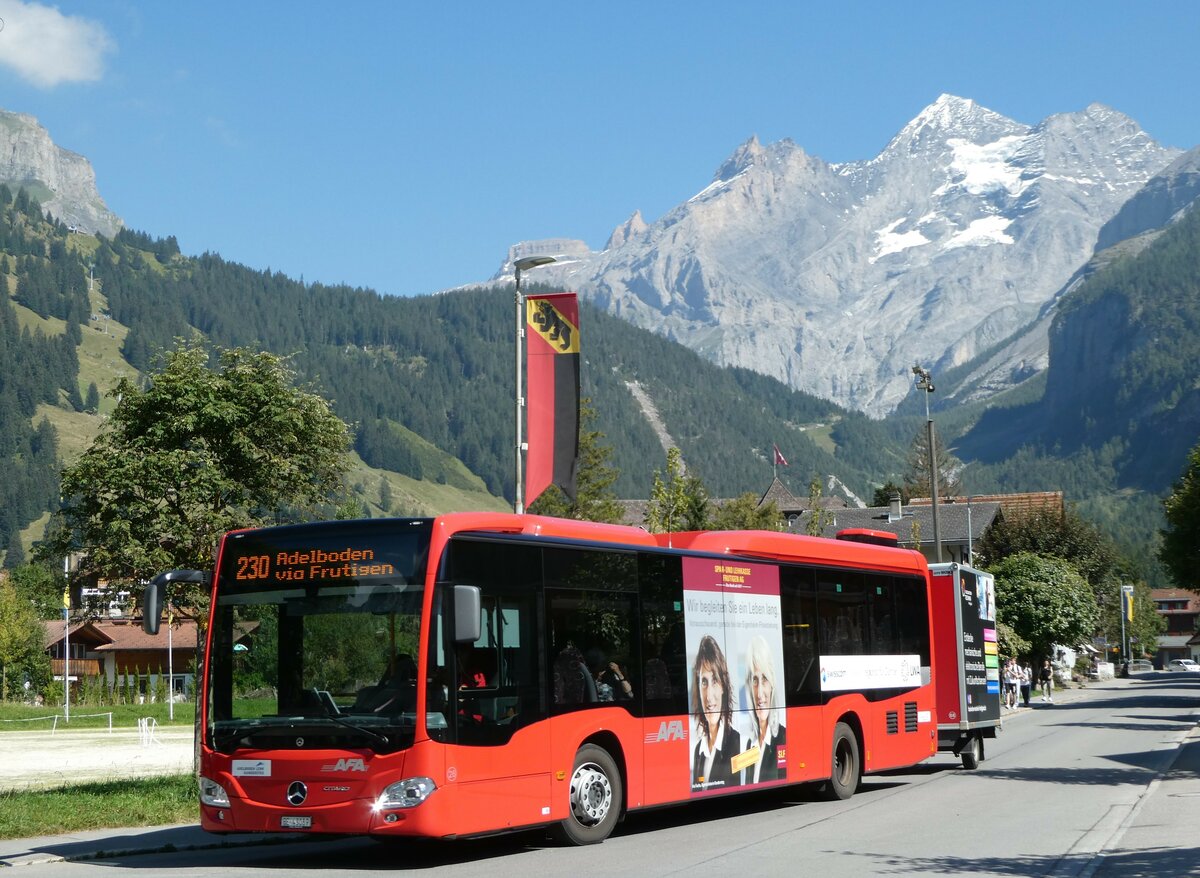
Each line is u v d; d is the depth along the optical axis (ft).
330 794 42.88
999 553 304.09
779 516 215.10
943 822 55.67
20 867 45.68
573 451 76.23
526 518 48.67
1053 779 77.56
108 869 44.88
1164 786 71.26
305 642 44.55
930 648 77.30
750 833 53.06
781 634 62.44
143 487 64.13
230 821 44.24
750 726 59.06
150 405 66.49
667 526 168.76
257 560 45.83
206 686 45.55
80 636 322.75
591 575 50.78
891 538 77.82
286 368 69.92
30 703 269.23
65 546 65.57
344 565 44.75
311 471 69.51
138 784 73.00
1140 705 203.10
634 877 40.70
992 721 89.66
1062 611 227.81
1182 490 221.25
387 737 42.73
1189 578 221.46
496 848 50.06
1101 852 45.70
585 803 49.26
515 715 46.16
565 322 76.84
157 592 45.85
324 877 41.93
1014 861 43.52
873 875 40.55
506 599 46.60
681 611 55.62
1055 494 322.34
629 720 51.57
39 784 81.92
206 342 69.36
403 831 42.22
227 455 67.26
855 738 68.54
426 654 43.14
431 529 44.32
